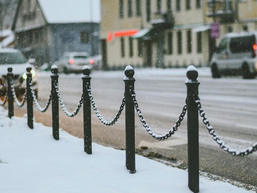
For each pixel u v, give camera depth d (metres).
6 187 5.54
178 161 7.41
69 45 71.69
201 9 43.22
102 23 57.06
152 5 49.12
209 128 4.95
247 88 19.92
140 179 5.82
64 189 5.43
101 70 56.88
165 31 47.53
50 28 71.38
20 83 16.88
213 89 20.03
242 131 9.91
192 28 44.31
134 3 51.75
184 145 8.70
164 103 15.61
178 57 46.09
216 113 12.73
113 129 10.67
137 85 24.36
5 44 89.56
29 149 7.70
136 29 51.56
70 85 27.06
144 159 6.77
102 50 57.59
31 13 77.69
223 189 5.40
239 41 25.64
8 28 117.50
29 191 5.38
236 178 6.47
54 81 8.32
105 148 7.65
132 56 52.25
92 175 6.06
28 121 9.47
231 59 26.09
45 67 62.41
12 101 10.69
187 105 5.24
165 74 36.66
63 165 6.61
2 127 9.35
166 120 11.84
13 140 8.35
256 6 38.22
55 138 8.36
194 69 5.16
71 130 10.63
